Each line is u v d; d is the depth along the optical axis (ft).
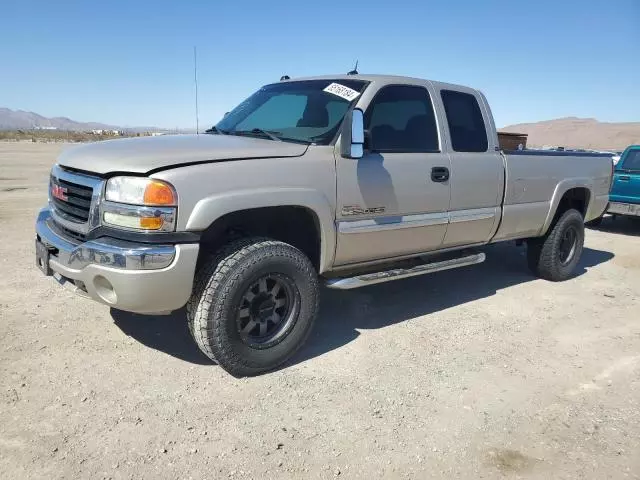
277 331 12.41
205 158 11.28
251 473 8.84
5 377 11.35
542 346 14.58
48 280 17.74
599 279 21.91
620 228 36.35
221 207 11.00
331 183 12.89
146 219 10.48
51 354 12.53
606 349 14.56
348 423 10.42
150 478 8.57
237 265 11.34
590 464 9.46
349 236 13.50
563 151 21.27
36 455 8.93
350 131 12.72
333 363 12.97
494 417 10.87
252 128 15.12
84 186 11.46
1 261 19.86
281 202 11.89
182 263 10.68
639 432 10.52
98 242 10.81
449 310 17.13
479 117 17.26
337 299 17.76
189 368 12.29
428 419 10.69
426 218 15.31
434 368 12.93
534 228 19.40
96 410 10.35
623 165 34.94
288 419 10.45
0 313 14.74
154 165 10.71
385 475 8.98
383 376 12.40
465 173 16.19
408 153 14.83
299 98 15.23
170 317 15.16
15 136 253.85
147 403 10.71
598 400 11.75
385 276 14.58
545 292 19.65
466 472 9.16
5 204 34.42
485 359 13.57
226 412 10.57
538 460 9.53
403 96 15.16
